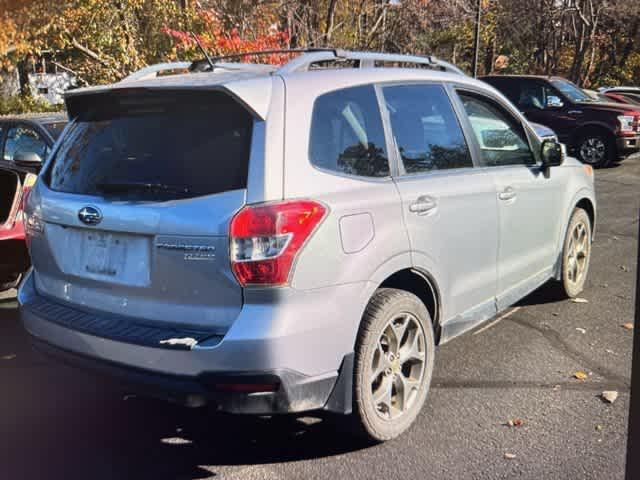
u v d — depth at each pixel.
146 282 3.28
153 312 3.28
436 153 4.18
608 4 30.45
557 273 5.73
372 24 22.91
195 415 4.13
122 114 3.66
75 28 14.20
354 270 3.34
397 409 3.76
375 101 3.84
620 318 5.66
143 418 4.10
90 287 3.54
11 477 3.45
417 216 3.78
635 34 34.81
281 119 3.26
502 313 5.80
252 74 3.55
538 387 4.40
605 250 8.09
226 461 3.61
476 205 4.31
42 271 3.86
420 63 4.44
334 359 3.29
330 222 3.24
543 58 35.03
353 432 3.57
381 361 3.59
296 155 3.26
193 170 3.26
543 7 31.39
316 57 3.71
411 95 4.12
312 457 3.62
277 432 3.90
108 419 4.09
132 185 3.37
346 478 3.41
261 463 3.58
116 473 3.50
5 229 5.62
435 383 4.46
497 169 4.70
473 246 4.31
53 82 23.06
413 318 3.77
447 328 4.18
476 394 4.30
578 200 5.83
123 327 3.31
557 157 5.20
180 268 3.15
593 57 32.66
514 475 3.42
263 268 3.03
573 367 4.71
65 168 3.79
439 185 4.02
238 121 3.27
